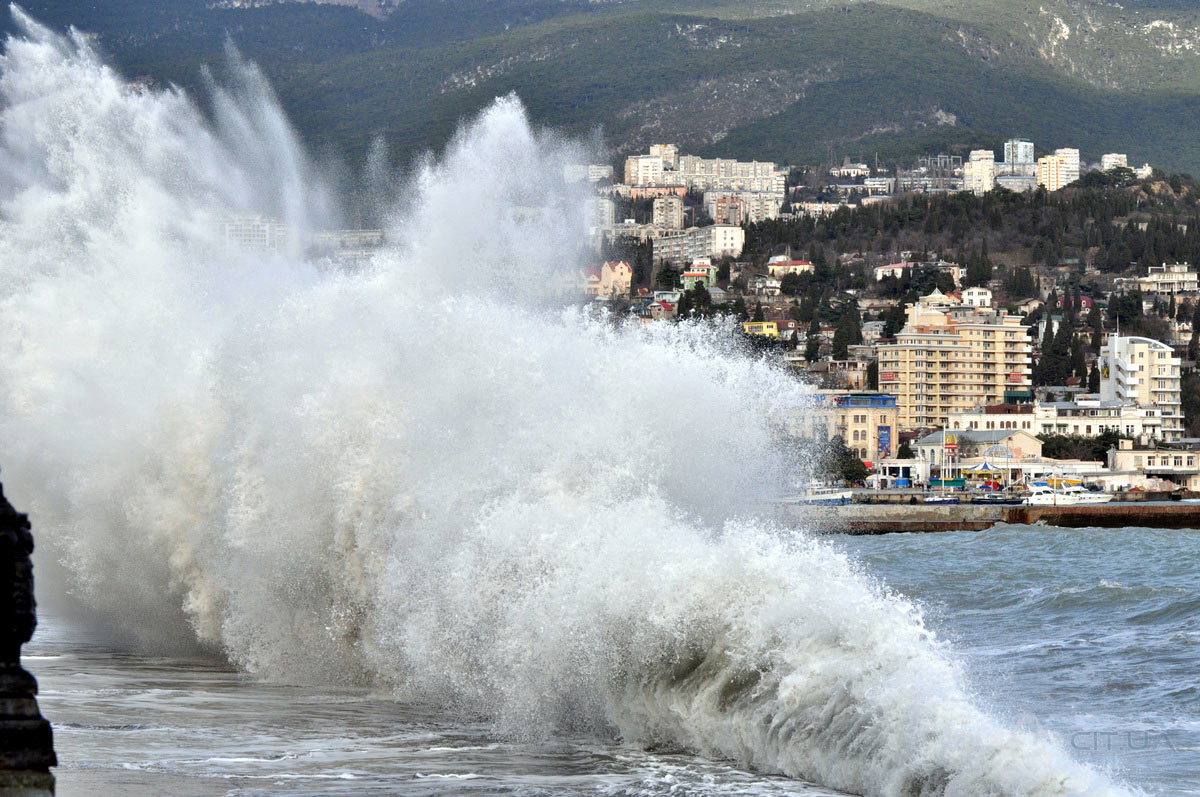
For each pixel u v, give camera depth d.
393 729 67.12
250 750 62.41
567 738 64.25
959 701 53.75
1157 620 125.88
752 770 56.88
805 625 58.81
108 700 76.12
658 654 62.34
